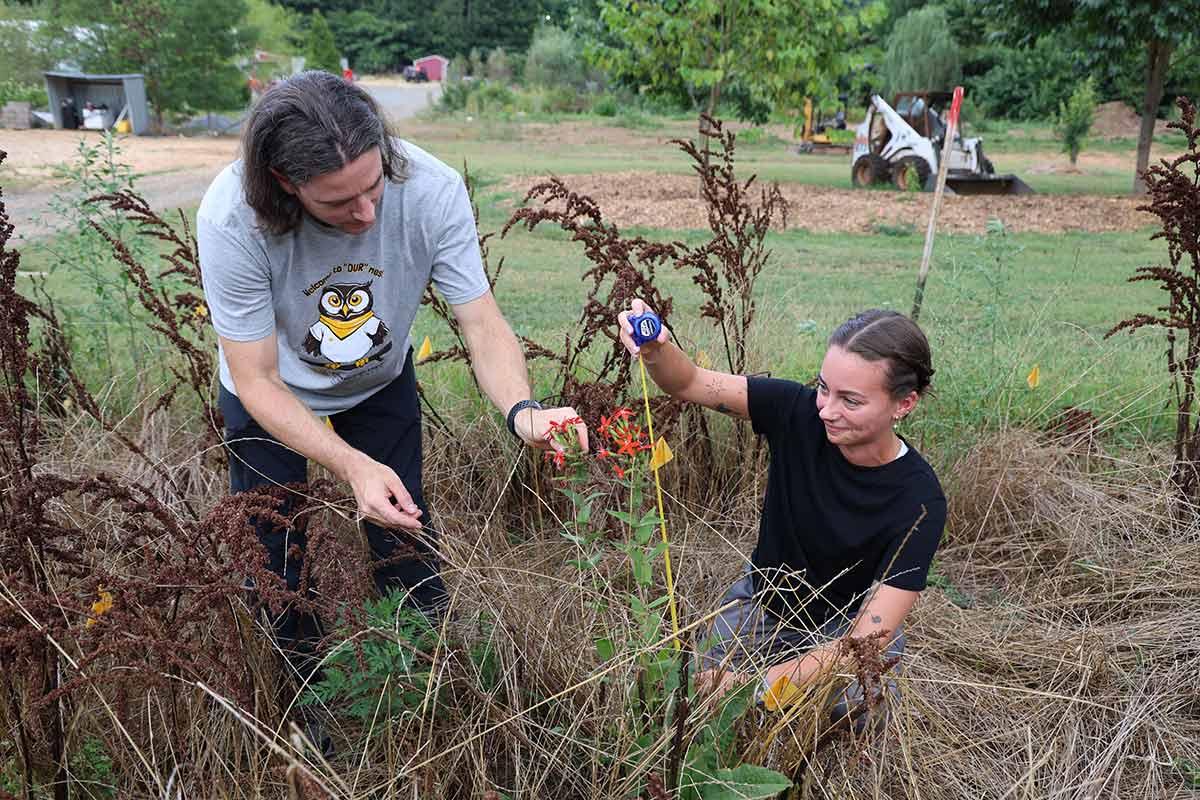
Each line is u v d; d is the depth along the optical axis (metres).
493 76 59.97
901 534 2.41
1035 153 29.58
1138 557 3.55
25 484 2.14
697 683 2.17
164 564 2.13
